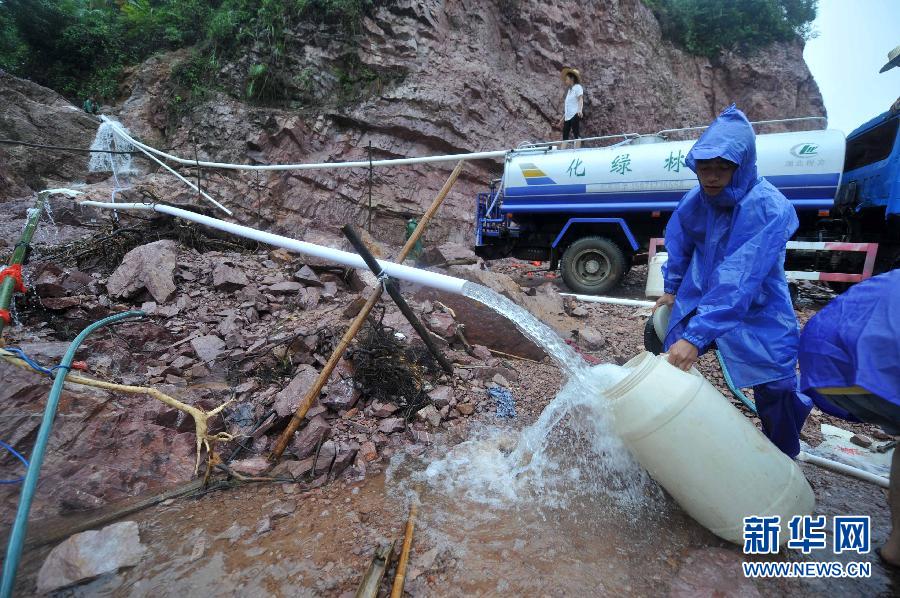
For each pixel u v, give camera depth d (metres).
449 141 13.66
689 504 2.16
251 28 13.30
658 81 17.73
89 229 7.22
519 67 16.17
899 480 2.03
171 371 3.57
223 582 1.93
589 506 2.47
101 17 14.57
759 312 2.33
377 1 13.61
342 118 13.08
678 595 1.88
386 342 3.70
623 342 5.09
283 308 5.09
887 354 1.77
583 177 7.41
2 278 2.93
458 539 2.21
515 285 5.71
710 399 2.12
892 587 1.99
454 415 3.35
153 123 13.04
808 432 3.37
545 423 3.11
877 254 6.59
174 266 5.22
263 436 2.96
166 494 2.48
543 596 1.89
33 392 2.56
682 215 2.67
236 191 11.80
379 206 12.93
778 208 2.16
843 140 6.04
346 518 2.33
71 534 2.16
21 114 11.61
